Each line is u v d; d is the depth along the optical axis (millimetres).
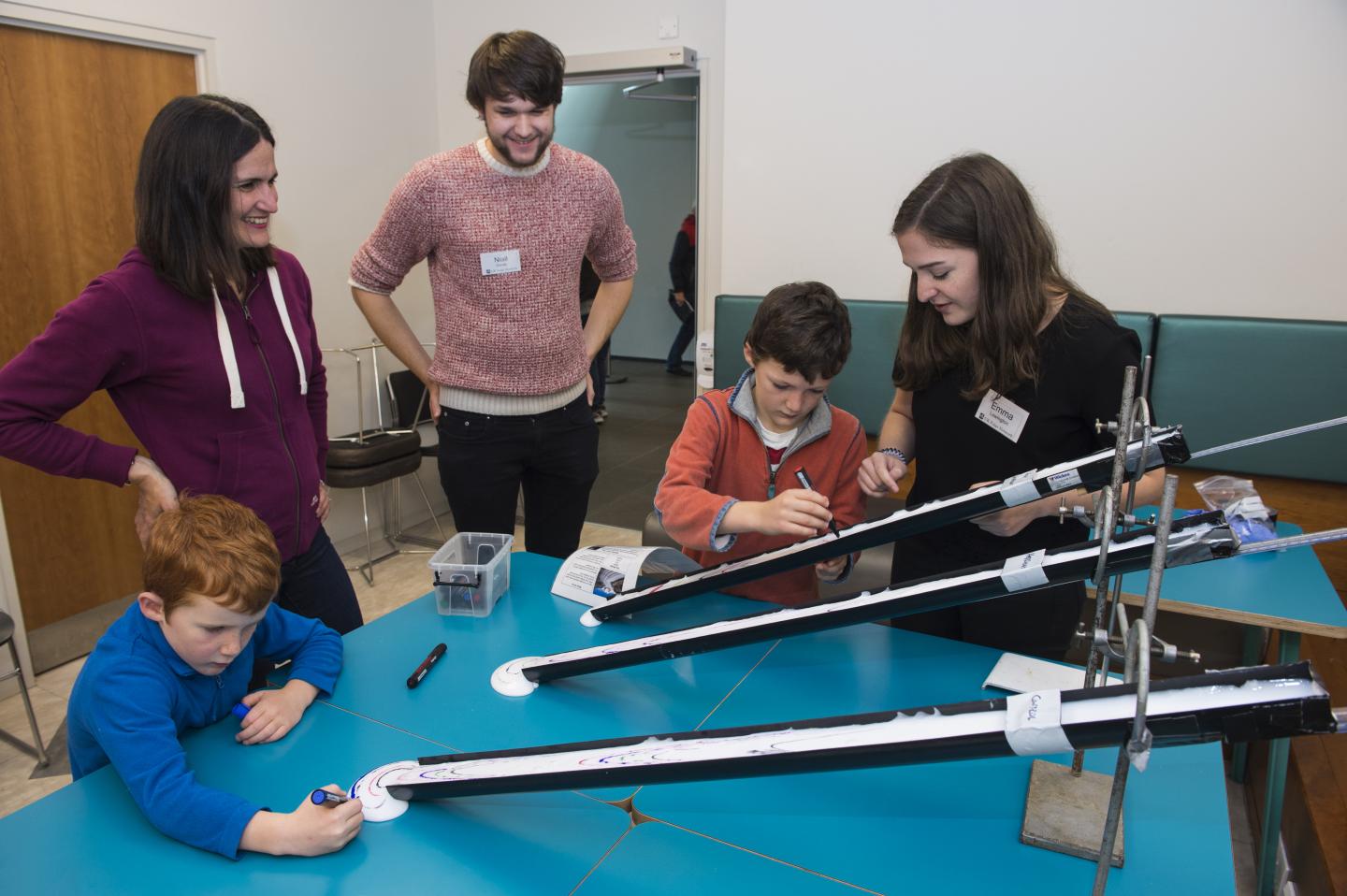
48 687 2586
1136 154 2598
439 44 3971
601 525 3953
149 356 1400
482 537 1553
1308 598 1688
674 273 6766
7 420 1317
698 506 1300
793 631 979
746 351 1412
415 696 1166
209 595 981
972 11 2721
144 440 1478
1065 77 2641
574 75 3760
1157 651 675
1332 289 2449
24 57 2566
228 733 1081
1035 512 1214
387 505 3865
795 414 1392
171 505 1456
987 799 953
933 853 870
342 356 3590
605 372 5734
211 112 1336
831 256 3100
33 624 2795
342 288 3580
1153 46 2514
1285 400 2420
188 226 1334
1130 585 1760
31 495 2738
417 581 3432
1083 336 1167
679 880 838
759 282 3236
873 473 1387
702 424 1489
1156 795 939
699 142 3627
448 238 1976
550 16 3764
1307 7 2326
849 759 699
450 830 914
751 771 740
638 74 3674
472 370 2062
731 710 1129
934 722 675
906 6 2807
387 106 3732
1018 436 1236
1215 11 2424
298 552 1645
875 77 2900
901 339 1384
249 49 3117
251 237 1444
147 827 916
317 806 888
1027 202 1155
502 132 1840
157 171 1312
